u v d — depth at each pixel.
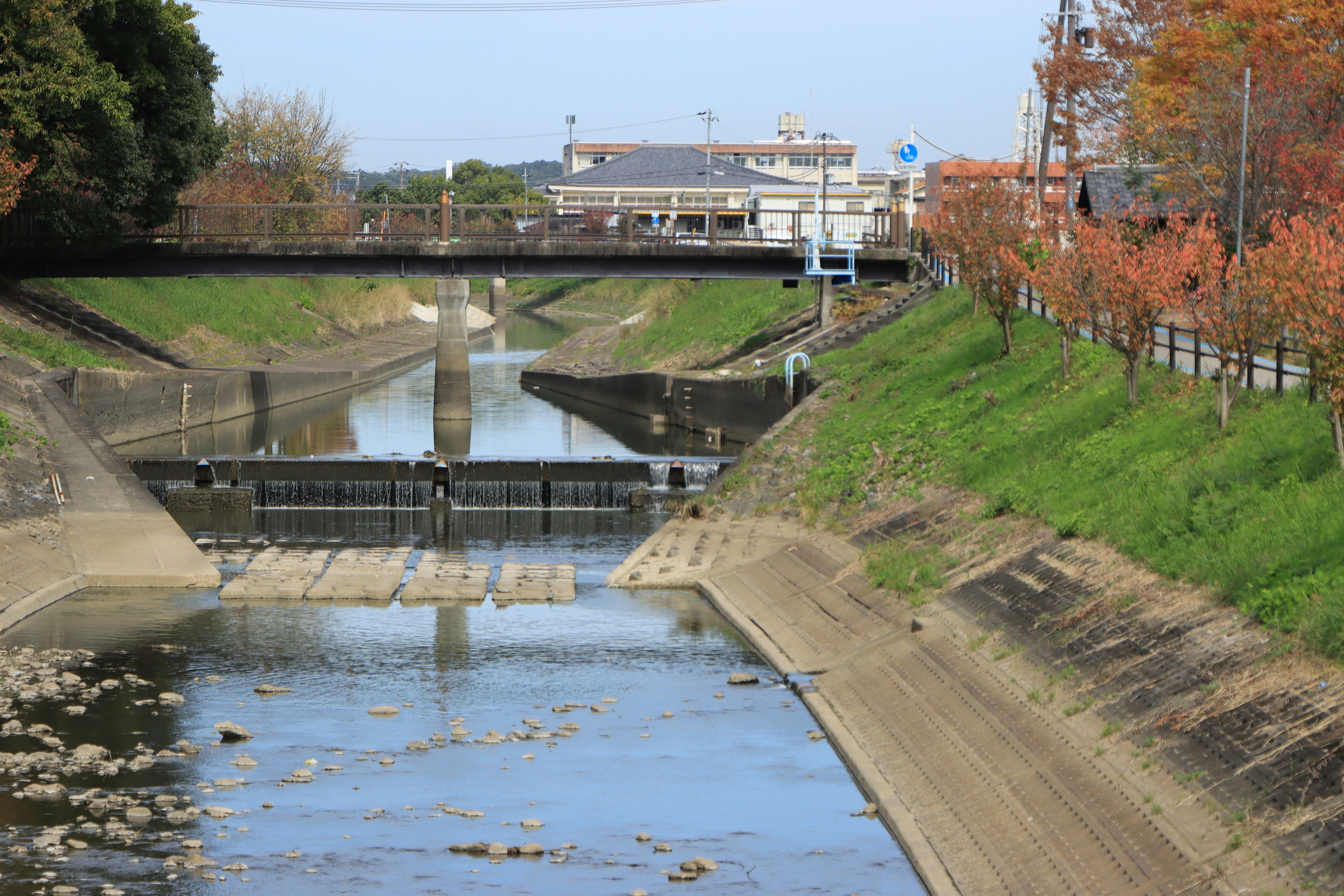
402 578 44.31
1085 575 29.00
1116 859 19.41
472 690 31.95
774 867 21.84
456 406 83.38
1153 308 37.41
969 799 23.03
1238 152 50.50
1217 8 56.56
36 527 44.41
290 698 31.22
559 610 40.06
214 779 25.80
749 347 88.81
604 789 25.44
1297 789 18.50
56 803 24.31
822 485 49.47
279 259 79.06
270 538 51.28
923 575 34.28
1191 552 26.64
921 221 94.00
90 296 86.44
